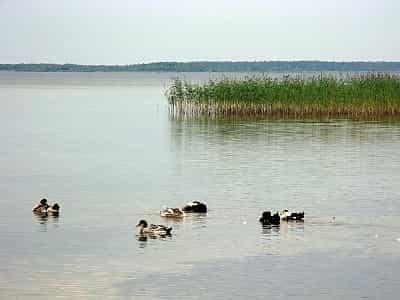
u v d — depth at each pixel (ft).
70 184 142.61
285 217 111.96
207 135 224.74
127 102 426.92
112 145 205.26
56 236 102.83
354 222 110.93
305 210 119.03
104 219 113.19
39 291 81.10
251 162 169.89
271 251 95.66
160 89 652.48
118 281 84.43
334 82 284.20
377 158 176.24
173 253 94.84
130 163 169.68
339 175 151.84
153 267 89.10
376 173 154.40
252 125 251.60
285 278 85.30
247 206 122.31
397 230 106.11
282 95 280.31
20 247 97.45
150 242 100.01
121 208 120.88
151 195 131.54
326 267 88.99
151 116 309.42
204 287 82.53
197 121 270.05
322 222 110.93
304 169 159.43
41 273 86.94
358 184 141.69
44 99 456.04
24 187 139.44
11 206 122.31
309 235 103.50
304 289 81.82
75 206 122.52
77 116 313.73
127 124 270.46
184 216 115.14
